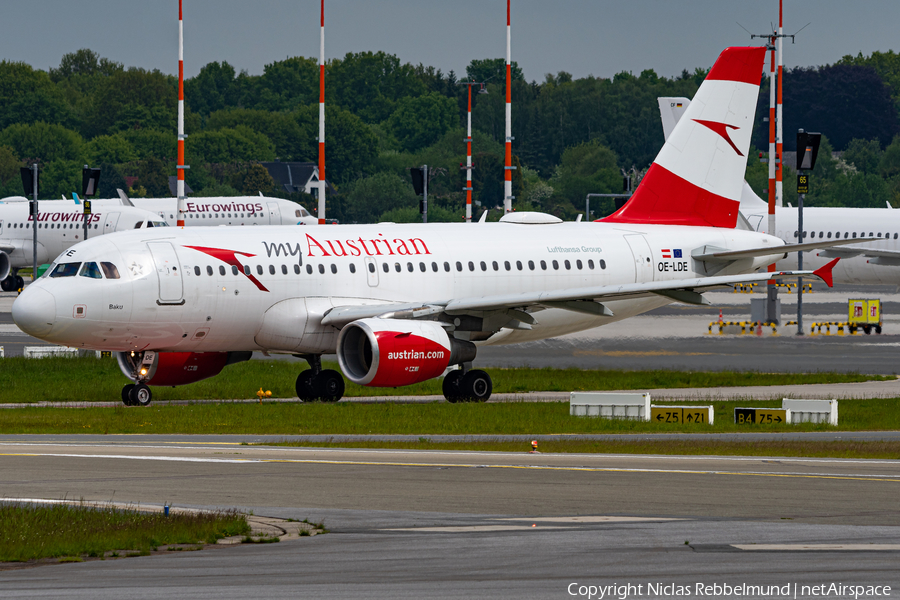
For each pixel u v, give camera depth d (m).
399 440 104.38
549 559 56.53
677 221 170.25
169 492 74.88
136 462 88.25
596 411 125.00
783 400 121.12
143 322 135.62
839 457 93.62
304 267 144.25
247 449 97.00
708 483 78.81
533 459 91.06
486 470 84.62
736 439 106.25
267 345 144.75
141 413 125.62
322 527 63.62
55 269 136.50
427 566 55.22
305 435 109.00
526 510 68.94
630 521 65.62
